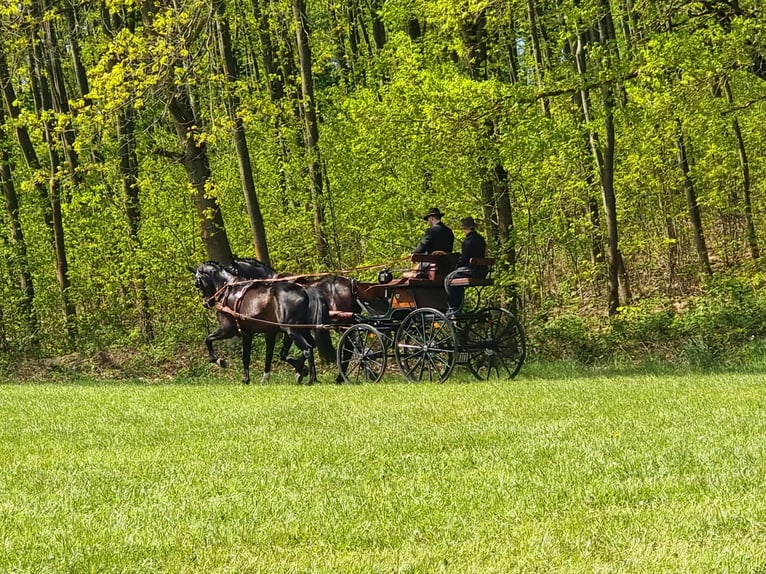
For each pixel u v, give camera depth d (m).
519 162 21.55
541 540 5.85
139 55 18.97
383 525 6.37
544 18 23.98
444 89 20.80
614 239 23.31
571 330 22.20
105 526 6.59
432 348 16.42
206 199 23.03
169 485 7.81
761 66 19.58
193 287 26.12
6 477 8.35
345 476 7.93
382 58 25.09
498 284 21.94
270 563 5.64
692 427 9.60
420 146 21.55
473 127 21.23
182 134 22.64
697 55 18.55
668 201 30.09
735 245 32.12
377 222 23.25
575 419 10.45
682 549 5.53
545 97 21.27
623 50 21.05
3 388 17.23
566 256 30.48
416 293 16.81
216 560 5.75
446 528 6.25
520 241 22.58
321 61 30.38
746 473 7.39
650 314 22.86
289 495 7.31
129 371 23.38
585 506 6.68
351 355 17.38
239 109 21.02
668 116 22.67
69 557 5.87
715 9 19.31
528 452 8.58
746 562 5.26
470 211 22.39
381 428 10.30
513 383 14.72
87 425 11.34
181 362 23.77
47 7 21.16
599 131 21.30
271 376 21.06
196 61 19.61
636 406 11.31
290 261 26.30
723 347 20.42
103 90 19.05
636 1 20.03
